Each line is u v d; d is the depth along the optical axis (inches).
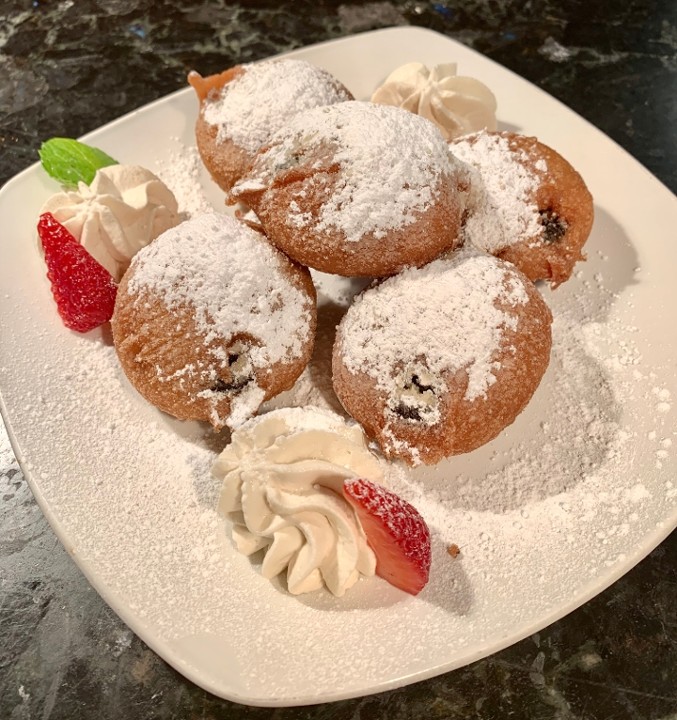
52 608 7.1
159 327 7.2
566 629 6.9
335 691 5.9
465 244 8.0
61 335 8.4
